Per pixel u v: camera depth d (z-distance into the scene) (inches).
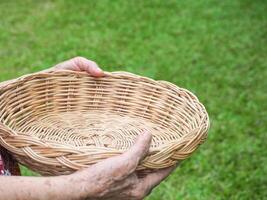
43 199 25.4
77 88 36.7
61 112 35.8
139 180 28.2
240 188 66.2
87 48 106.8
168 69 98.1
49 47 107.0
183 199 63.4
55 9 127.7
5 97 33.5
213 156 71.9
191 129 32.1
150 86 36.5
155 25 119.8
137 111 36.3
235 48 108.4
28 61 100.3
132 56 103.7
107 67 98.8
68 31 115.4
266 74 97.4
